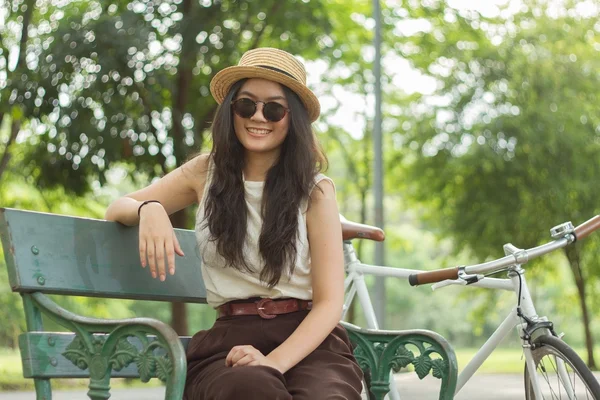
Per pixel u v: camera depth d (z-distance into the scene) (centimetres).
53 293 320
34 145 1531
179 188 354
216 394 289
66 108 1334
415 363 350
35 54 1374
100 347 292
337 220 337
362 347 365
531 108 1995
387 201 3534
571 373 397
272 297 329
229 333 325
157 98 1352
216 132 341
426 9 1886
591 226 421
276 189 332
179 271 367
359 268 492
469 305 5659
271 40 1570
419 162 2092
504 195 2042
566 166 2011
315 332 316
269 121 336
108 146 1359
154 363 276
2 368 1792
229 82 346
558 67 2045
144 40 1323
